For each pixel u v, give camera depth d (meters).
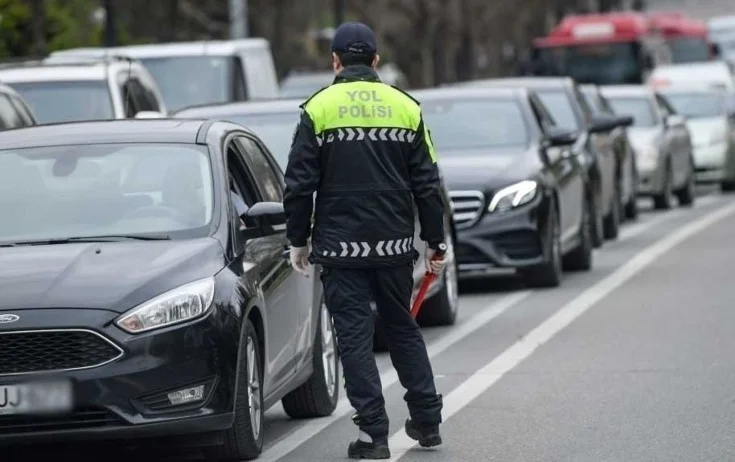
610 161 53.62
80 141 22.56
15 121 34.75
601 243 51.03
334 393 24.62
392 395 25.86
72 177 22.00
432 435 20.89
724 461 20.02
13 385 18.83
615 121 50.78
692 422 22.48
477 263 38.53
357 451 20.56
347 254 20.16
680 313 34.47
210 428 19.39
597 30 101.56
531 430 22.27
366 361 20.31
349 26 20.56
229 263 20.48
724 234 55.03
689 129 77.88
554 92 50.41
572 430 22.19
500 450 20.98
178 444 20.36
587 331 32.28
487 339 31.75
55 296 19.19
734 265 44.41
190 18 106.81
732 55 152.88
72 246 20.58
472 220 38.41
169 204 21.48
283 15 110.25
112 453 21.73
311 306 23.55
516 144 41.00
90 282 19.44
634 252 49.34
